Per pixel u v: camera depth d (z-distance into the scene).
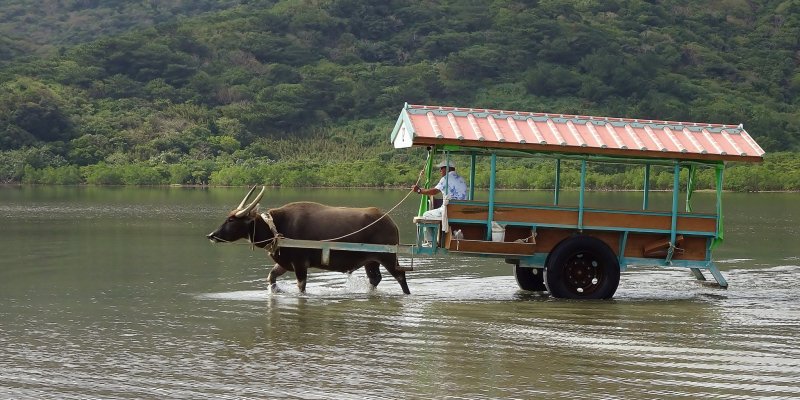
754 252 29.70
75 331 16.14
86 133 95.56
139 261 25.88
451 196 19.59
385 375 13.42
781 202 60.34
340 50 135.12
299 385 12.93
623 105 117.38
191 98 110.44
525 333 16.19
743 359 14.45
